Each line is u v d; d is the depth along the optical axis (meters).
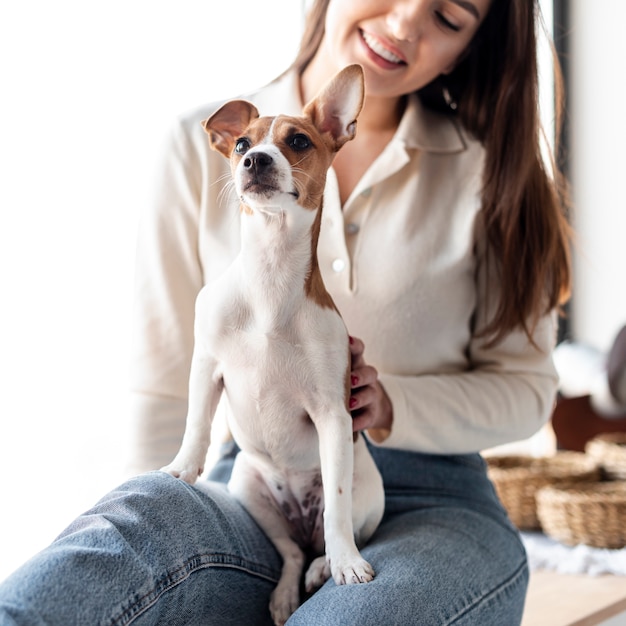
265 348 1.37
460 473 1.69
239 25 2.57
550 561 2.38
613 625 2.07
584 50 4.06
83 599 1.06
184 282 1.75
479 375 1.74
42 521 2.25
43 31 2.26
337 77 1.46
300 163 1.36
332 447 1.36
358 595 1.24
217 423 2.22
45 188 2.26
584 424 3.27
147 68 2.40
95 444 2.34
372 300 1.67
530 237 1.76
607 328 3.99
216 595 1.32
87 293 2.32
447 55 1.75
